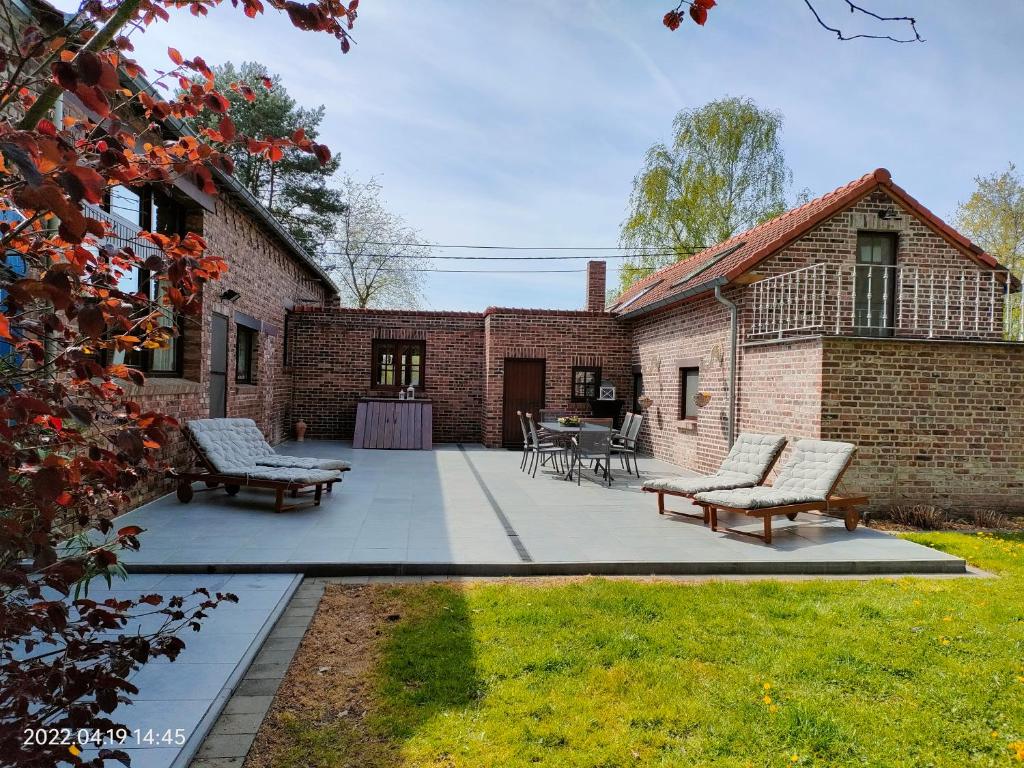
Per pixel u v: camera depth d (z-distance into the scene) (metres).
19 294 1.20
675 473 10.88
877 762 2.63
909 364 7.56
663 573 5.31
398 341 15.09
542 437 11.03
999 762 2.64
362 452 12.77
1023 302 8.91
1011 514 7.72
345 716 2.89
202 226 7.85
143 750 2.48
